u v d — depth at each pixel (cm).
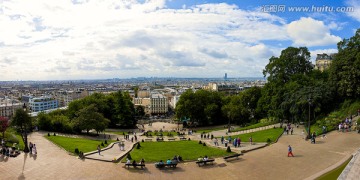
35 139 6700
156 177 3988
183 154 5200
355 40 7888
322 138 6081
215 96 14688
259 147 5606
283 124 8888
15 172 4059
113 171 4209
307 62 10438
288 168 4253
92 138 8494
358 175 3384
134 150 5659
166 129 13738
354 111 7275
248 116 12612
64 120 9469
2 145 5234
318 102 7306
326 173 3906
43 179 3819
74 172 4128
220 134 9206
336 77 7881
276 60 10419
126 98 14712
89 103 12775
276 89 9706
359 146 5200
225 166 4456
